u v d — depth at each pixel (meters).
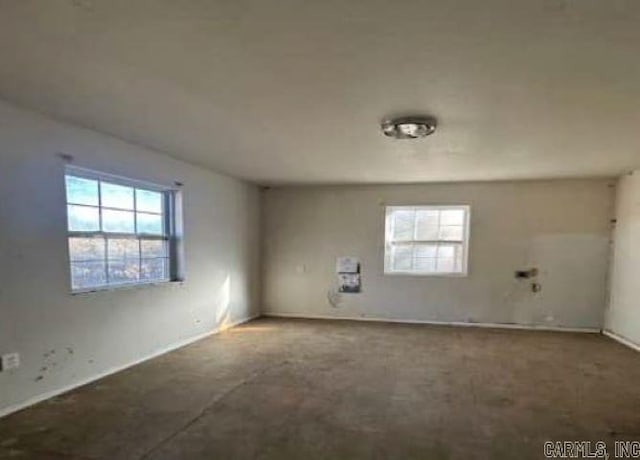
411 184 6.19
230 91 2.46
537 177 5.52
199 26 1.69
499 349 4.71
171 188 4.51
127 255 4.05
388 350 4.64
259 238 6.68
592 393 3.36
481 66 2.04
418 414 2.93
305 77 2.22
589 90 2.35
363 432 2.65
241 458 2.33
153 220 4.43
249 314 6.37
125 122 3.17
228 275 5.73
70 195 3.40
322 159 4.46
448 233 6.23
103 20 1.65
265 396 3.25
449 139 3.51
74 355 3.36
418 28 1.68
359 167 4.92
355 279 6.44
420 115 2.84
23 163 2.91
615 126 3.07
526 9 1.53
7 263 2.82
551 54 1.90
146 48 1.90
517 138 3.45
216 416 2.88
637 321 4.78
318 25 1.67
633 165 4.59
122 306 3.87
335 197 6.48
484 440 2.56
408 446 2.47
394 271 6.37
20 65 2.11
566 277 5.75
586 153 4.01
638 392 3.39
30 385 2.99
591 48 1.83
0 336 2.78
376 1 1.48
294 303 6.68
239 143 3.78
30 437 2.54
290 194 6.63
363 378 3.69
